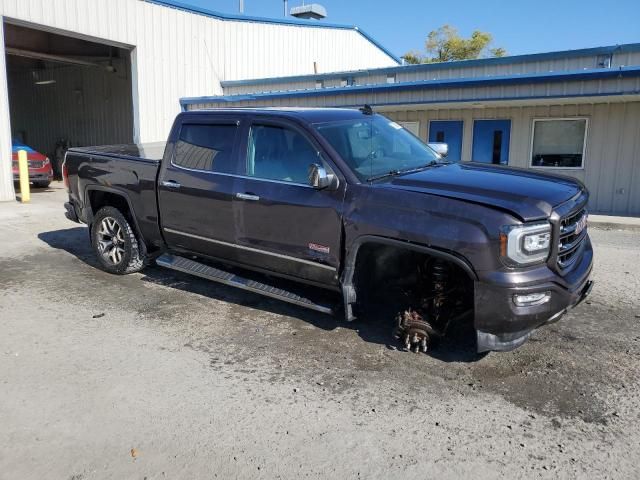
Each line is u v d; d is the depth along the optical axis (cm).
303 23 2573
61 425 350
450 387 399
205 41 2108
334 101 1720
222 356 449
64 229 979
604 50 1511
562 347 463
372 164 474
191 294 605
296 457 319
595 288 627
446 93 1495
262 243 503
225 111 548
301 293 497
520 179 445
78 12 1620
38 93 2677
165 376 415
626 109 1368
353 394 390
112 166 639
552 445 329
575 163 1454
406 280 459
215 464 312
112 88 2348
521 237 373
